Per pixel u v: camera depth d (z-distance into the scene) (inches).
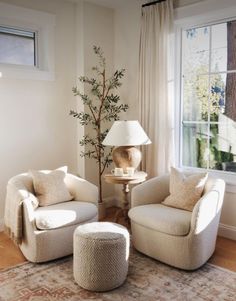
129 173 137.3
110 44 176.1
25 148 152.2
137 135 134.4
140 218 116.4
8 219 120.3
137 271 107.8
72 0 160.7
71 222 116.0
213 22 139.6
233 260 116.2
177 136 155.6
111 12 174.9
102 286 95.1
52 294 94.3
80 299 92.0
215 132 144.8
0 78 141.4
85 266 95.4
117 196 185.0
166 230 107.7
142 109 158.6
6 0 140.6
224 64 139.3
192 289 96.8
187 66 151.7
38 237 109.3
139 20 163.2
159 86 149.9
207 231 109.3
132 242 127.4
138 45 164.9
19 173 150.6
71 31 165.3
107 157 166.4
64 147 167.3
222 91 140.7
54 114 161.8
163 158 152.3
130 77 170.7
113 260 95.4
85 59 165.2
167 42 146.0
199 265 108.1
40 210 116.2
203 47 145.3
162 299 91.7
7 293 94.8
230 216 136.6
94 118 163.8
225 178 139.3
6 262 114.3
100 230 100.7
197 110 150.2
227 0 129.9
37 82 154.0
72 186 134.6
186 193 119.6
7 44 146.9
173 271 107.7
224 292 95.2
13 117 146.9
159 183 132.7
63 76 163.8
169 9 144.6
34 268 109.7
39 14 151.0
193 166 153.9
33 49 156.3
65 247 116.1
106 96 163.9
